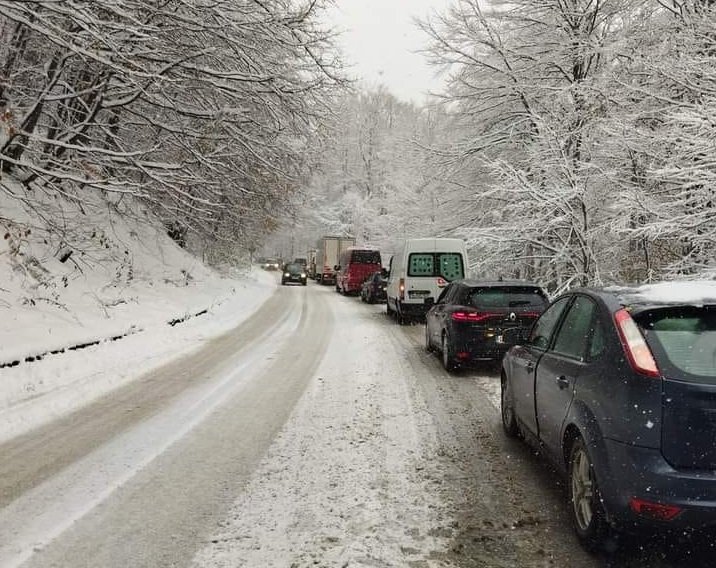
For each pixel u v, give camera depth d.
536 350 5.26
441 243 16.30
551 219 13.66
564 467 4.16
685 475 3.12
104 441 5.86
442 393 8.08
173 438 5.96
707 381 3.21
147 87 13.17
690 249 12.03
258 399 7.65
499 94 19.25
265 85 13.50
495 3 18.89
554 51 17.80
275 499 4.43
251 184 19.53
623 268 14.33
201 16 12.59
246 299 24.28
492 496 4.51
